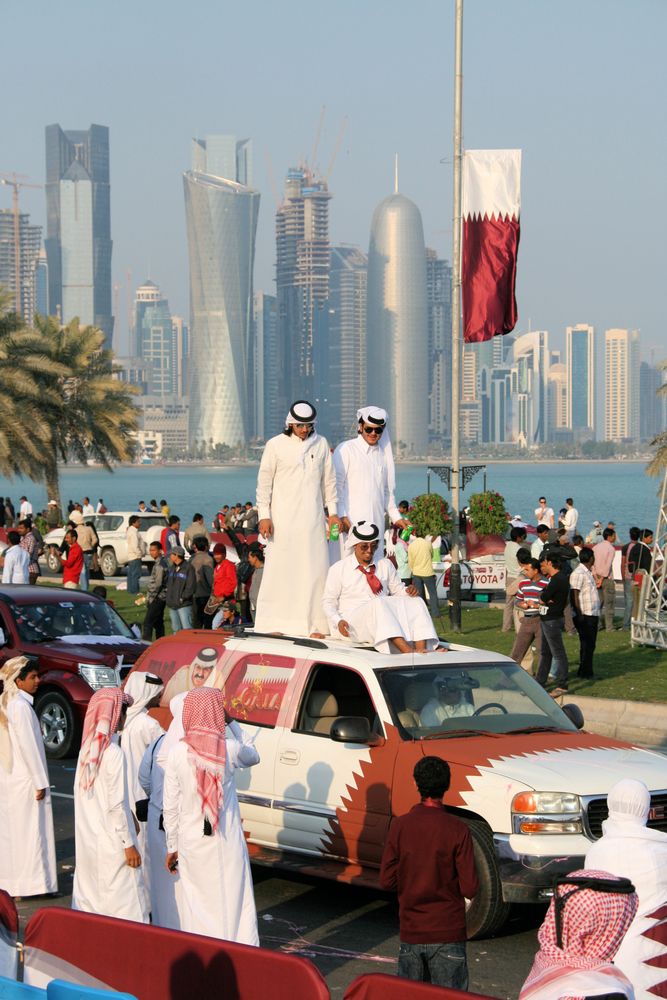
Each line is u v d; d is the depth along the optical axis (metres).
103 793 8.05
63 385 59.44
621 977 4.71
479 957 8.34
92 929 5.98
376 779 9.23
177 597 22.41
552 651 17.12
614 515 114.88
